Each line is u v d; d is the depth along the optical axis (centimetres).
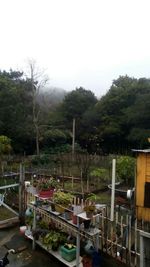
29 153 2656
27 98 2852
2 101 2533
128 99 3020
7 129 2536
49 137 2644
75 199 636
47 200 662
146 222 654
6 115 2539
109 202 1030
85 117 3294
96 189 1253
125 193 1102
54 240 632
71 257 600
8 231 803
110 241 607
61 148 2581
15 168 1474
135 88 3031
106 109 3103
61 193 648
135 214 690
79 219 577
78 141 3266
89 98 3669
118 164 1245
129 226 580
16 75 3366
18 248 696
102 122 3112
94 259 582
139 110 2662
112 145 3005
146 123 2670
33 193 703
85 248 599
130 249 567
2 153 1803
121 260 580
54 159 1950
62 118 3444
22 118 2678
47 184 692
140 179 694
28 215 746
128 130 2878
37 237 688
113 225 612
